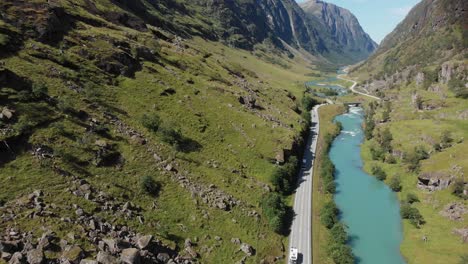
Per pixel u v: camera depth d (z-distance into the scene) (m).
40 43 113.38
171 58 169.88
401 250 95.50
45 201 64.50
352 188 132.12
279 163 127.62
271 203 100.69
